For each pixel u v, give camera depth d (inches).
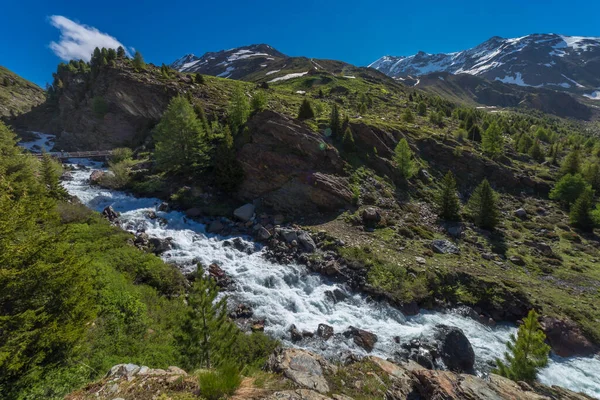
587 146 3693.4
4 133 1509.6
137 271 823.7
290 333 759.1
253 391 309.3
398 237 1298.0
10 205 405.7
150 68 3275.1
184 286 858.1
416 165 2065.7
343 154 1831.9
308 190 1496.1
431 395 447.2
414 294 944.3
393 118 3287.4
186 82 3041.3
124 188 1710.1
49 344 374.3
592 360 772.0
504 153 2689.5
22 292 384.8
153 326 601.3
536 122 6240.2
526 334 579.2
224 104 2696.9
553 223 1701.5
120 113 2861.7
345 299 950.4
